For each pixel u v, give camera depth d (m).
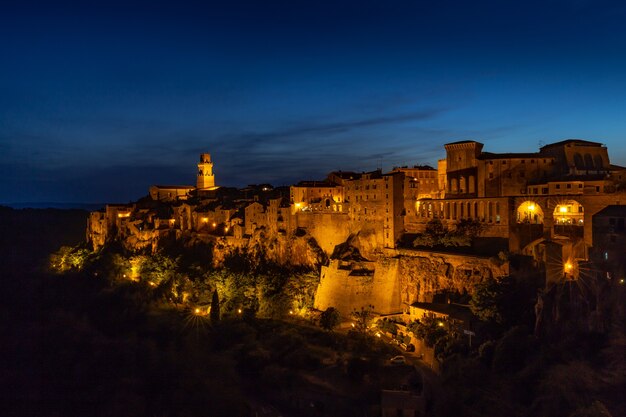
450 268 116.12
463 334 97.31
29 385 121.81
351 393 96.50
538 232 109.69
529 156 135.75
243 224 176.88
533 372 77.12
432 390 88.12
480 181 138.25
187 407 104.62
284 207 161.88
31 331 148.62
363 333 117.31
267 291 141.12
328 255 151.12
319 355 109.00
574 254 96.44
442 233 125.25
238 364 114.00
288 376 104.69
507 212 113.12
